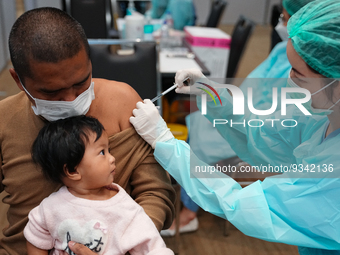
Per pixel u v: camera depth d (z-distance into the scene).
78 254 0.81
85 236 0.82
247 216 0.96
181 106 2.30
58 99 0.82
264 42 6.48
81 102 0.84
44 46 0.73
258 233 0.96
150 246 0.82
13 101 0.97
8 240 1.00
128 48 2.54
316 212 0.93
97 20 2.81
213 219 2.23
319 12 0.95
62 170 0.82
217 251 1.97
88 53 0.81
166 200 0.98
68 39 0.74
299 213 0.94
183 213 2.09
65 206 0.84
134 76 1.59
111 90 0.99
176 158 0.97
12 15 4.71
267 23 8.28
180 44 2.78
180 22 3.54
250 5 8.15
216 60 2.77
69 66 0.76
